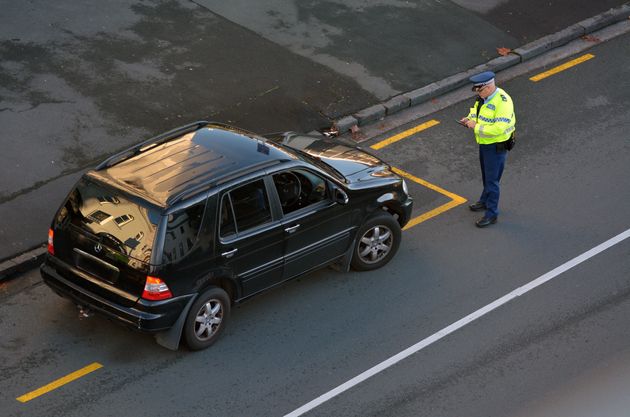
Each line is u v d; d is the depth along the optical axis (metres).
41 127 24.92
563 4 33.53
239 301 18.97
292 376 18.25
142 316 17.20
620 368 19.03
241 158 18.73
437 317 20.12
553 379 18.66
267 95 27.31
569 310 20.55
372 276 21.16
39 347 18.45
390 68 29.25
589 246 22.64
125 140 24.88
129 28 29.53
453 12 32.50
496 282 21.30
